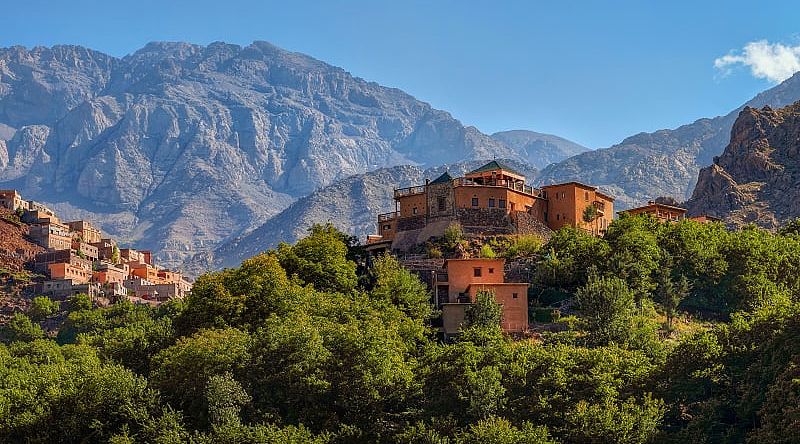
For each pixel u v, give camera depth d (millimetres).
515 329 157500
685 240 175500
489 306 151375
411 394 117125
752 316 130250
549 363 117625
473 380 113125
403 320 148125
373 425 114000
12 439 116000
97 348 175125
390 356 123438
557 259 173125
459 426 111500
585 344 141125
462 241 192000
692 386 113312
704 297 169625
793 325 112500
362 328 131875
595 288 149375
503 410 111375
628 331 139250
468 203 198875
